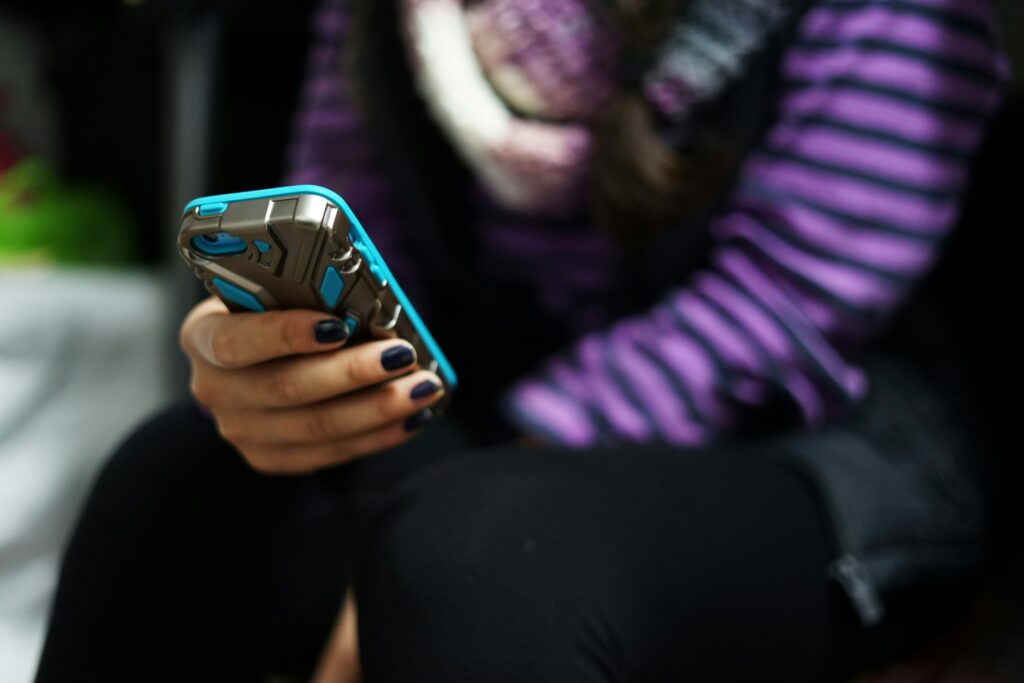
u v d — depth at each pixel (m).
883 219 0.51
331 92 0.73
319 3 1.03
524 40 0.61
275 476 0.49
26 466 0.94
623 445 0.45
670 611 0.37
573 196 0.62
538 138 0.61
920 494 0.51
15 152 1.24
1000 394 0.74
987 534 0.55
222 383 0.40
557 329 0.67
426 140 0.68
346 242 0.31
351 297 0.34
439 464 0.42
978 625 0.60
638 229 0.58
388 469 0.57
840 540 0.45
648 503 0.40
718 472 0.43
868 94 0.52
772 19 0.55
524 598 0.34
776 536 0.42
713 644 0.39
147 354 1.07
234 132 1.02
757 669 0.41
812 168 0.53
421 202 0.67
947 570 0.50
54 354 0.97
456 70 0.63
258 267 0.33
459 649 0.33
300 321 0.35
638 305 0.62
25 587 0.93
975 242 0.76
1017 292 0.74
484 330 0.70
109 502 0.45
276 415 0.40
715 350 0.52
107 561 0.44
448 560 0.35
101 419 1.02
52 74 1.38
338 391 0.37
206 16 0.97
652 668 0.37
